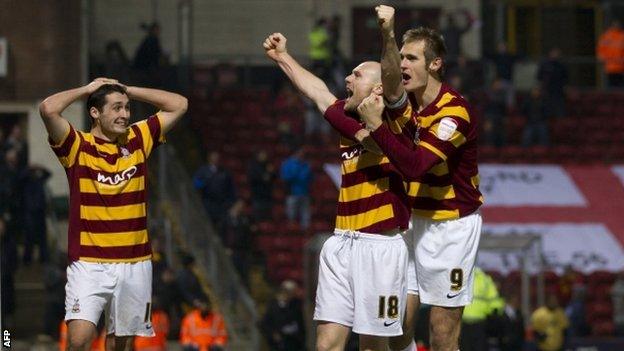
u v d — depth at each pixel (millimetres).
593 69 93000
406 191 24203
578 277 71250
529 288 62875
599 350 62375
